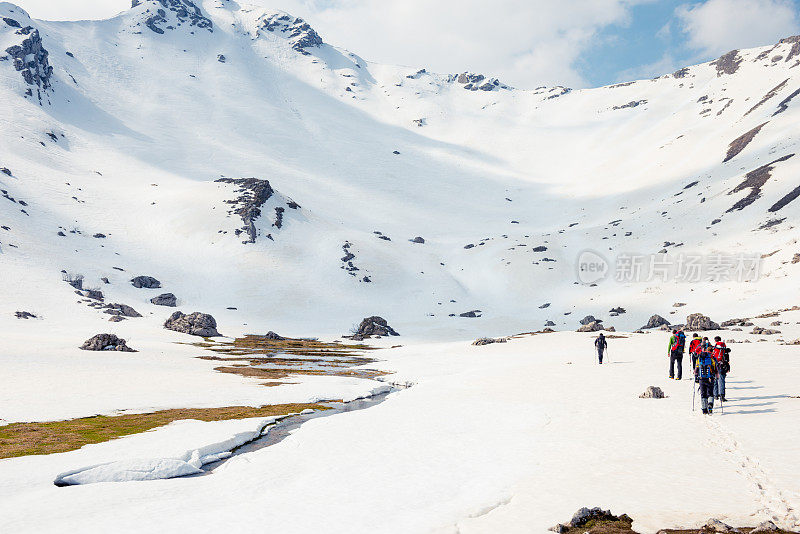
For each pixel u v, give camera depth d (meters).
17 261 143.00
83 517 18.33
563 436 25.59
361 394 49.91
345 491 20.22
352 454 26.08
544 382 43.41
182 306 156.88
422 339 141.00
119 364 65.19
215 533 16.28
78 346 80.62
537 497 17.53
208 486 22.66
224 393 49.28
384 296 190.00
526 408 33.22
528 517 15.73
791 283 121.75
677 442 22.31
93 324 118.56
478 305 184.25
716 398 29.53
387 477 21.75
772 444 20.45
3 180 184.25
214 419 38.31
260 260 193.50
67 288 139.62
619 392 35.69
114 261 170.88
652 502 15.66
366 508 18.06
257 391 50.66
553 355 68.62
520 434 27.00
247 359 86.06
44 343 80.38
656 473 18.45
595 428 26.44
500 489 18.83
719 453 20.12
